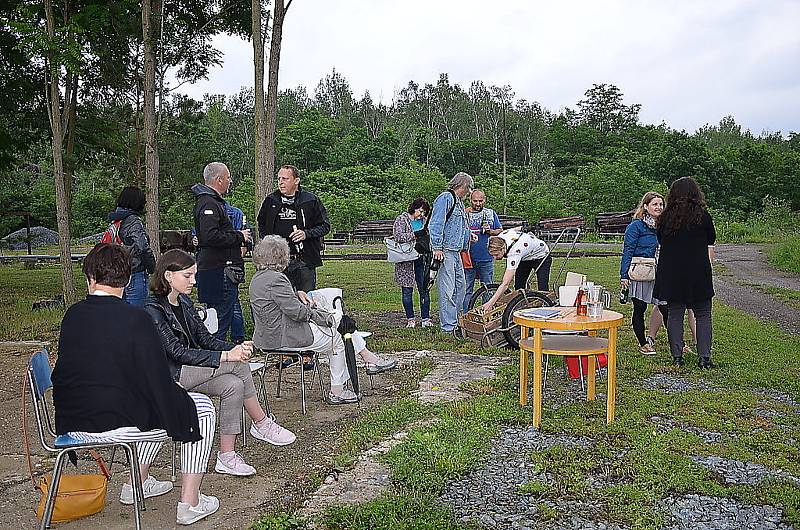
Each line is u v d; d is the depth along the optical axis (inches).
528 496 158.1
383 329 368.8
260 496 161.0
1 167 690.8
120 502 158.4
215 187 269.6
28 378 139.6
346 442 191.9
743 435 195.9
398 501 152.6
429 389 247.0
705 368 269.6
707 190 2101.4
